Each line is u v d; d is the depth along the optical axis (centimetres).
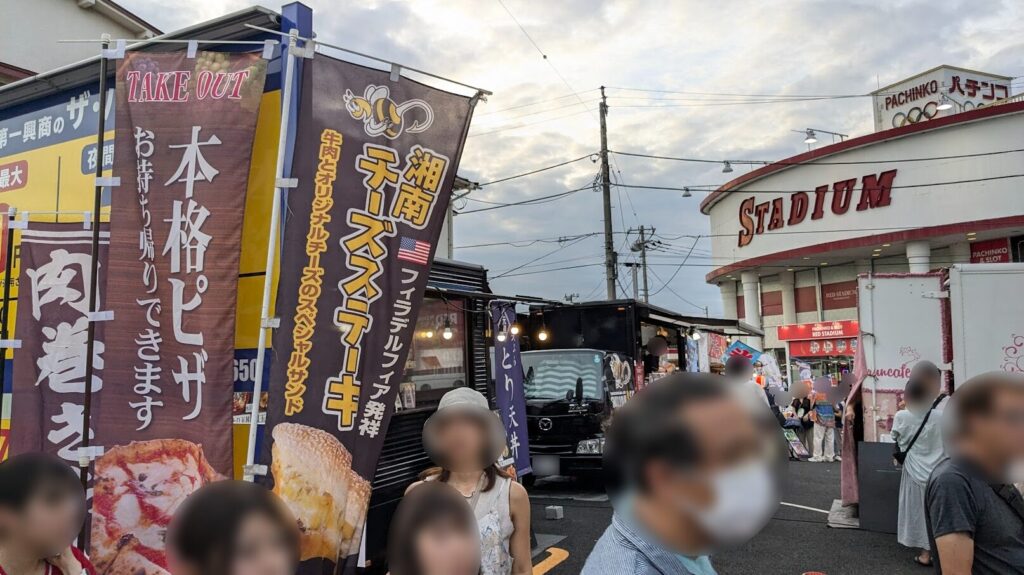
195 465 299
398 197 330
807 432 1273
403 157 333
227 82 319
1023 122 2145
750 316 3017
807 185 2669
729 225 3103
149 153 320
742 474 98
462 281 604
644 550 110
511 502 253
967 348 623
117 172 321
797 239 2703
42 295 350
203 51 327
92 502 303
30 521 192
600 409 871
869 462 661
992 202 2183
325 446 301
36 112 443
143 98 323
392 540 171
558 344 1089
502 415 620
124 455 304
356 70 328
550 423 863
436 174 340
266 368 336
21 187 443
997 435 216
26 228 355
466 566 167
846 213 2525
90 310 315
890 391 662
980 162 2212
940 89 2725
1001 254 2328
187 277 311
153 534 297
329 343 308
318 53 323
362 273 318
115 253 317
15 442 343
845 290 2839
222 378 304
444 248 1341
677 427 100
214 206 311
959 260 2439
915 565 553
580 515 746
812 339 2688
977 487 232
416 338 530
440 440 255
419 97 341
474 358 602
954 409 230
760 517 100
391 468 479
